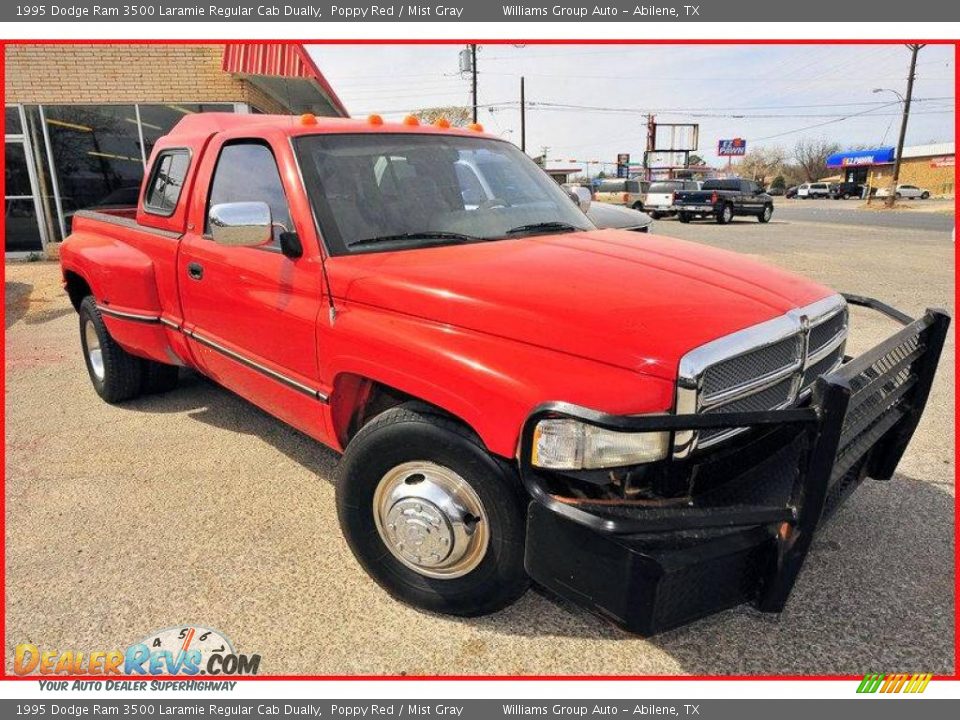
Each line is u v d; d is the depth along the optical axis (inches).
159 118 528.1
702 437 90.7
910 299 350.6
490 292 99.1
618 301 95.9
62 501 147.2
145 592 116.6
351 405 121.5
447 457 97.9
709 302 98.1
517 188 148.4
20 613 112.0
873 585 114.6
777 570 88.0
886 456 127.2
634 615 82.6
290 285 124.3
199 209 153.9
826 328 113.2
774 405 101.0
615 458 86.0
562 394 86.7
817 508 86.2
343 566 123.2
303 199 122.5
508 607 111.6
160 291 169.9
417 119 156.4
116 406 206.2
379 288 108.1
